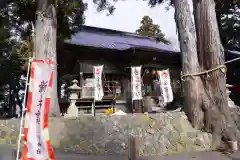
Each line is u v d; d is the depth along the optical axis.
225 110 7.46
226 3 14.37
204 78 7.77
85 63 13.44
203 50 7.95
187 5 8.18
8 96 18.50
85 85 12.98
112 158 5.93
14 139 8.21
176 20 8.40
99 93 12.14
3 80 14.30
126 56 14.16
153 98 14.63
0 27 12.09
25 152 4.04
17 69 13.80
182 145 6.84
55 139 7.54
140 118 7.03
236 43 16.41
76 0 11.58
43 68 4.26
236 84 17.23
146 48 13.59
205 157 6.05
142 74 14.53
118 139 6.61
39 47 8.89
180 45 8.23
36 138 4.09
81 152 6.82
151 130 6.89
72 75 13.10
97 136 6.84
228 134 7.10
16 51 12.96
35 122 4.12
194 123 7.52
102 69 12.96
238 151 6.72
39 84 4.21
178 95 15.28
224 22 14.91
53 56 8.91
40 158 4.04
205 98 7.62
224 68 7.67
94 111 11.84
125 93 14.14
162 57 15.07
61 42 12.72
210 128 7.39
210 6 8.02
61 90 13.80
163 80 13.29
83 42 14.18
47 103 4.23
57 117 8.13
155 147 6.54
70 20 12.30
